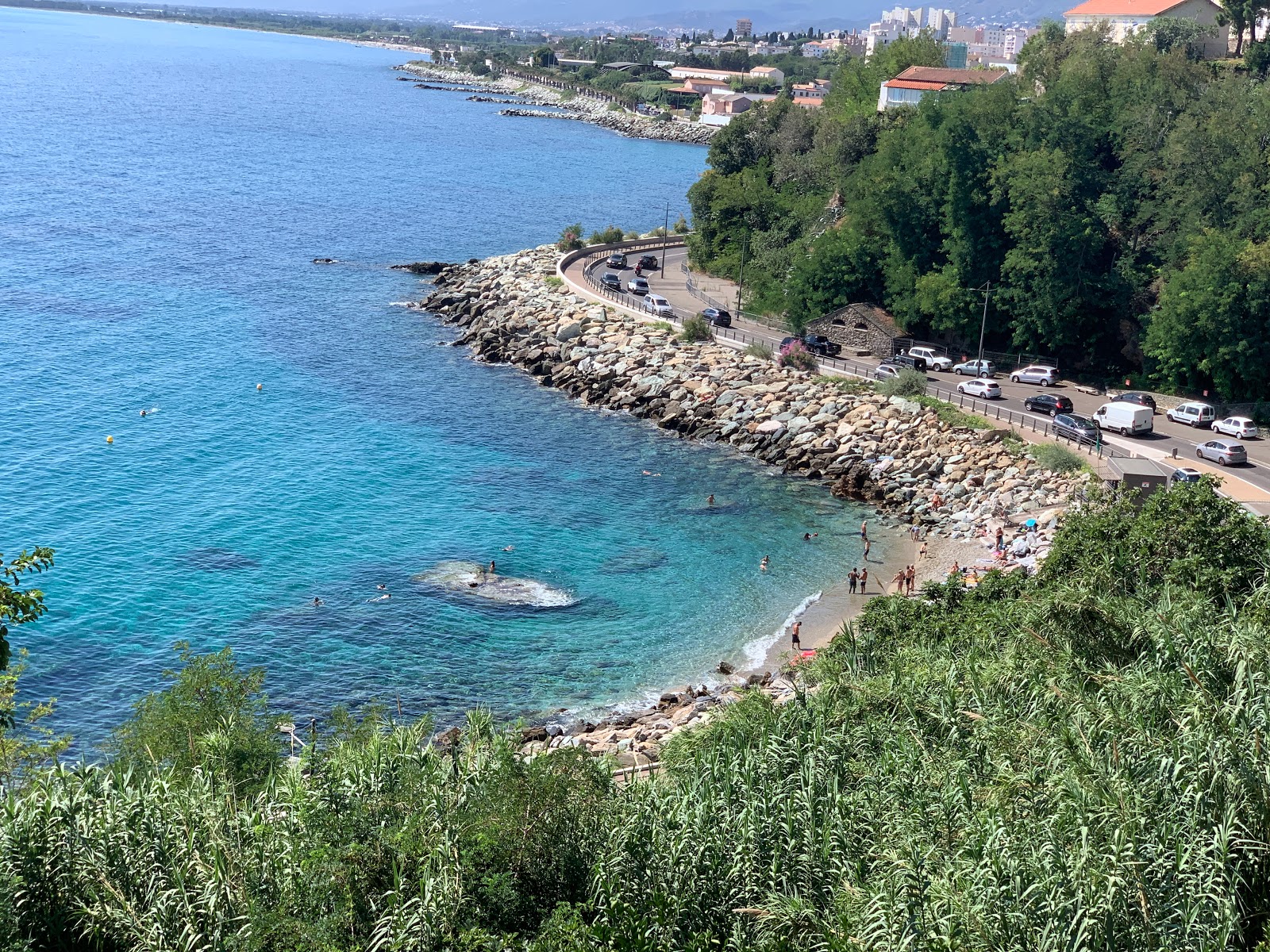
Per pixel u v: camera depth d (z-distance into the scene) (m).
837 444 89.19
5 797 30.44
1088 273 104.94
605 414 101.31
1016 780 29.39
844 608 65.62
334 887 26.58
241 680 38.91
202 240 167.12
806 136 164.25
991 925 24.30
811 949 26.02
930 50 185.25
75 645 58.78
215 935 25.91
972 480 80.81
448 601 65.56
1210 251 92.12
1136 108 115.31
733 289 142.62
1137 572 43.88
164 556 69.56
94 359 108.19
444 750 40.91
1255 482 74.94
